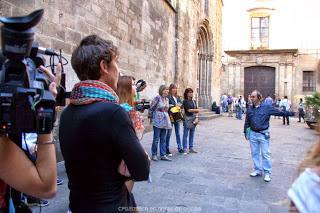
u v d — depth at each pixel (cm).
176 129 895
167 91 796
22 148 153
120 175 193
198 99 2462
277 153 963
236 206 498
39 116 139
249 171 721
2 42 128
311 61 3284
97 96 193
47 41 676
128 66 1135
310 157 130
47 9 674
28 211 178
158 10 1456
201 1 2228
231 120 2152
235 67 3469
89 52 199
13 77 130
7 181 142
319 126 138
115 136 182
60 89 203
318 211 117
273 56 3359
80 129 185
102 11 926
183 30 1833
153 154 790
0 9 550
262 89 3406
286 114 653
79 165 187
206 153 910
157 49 1452
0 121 124
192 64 2033
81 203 188
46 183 148
